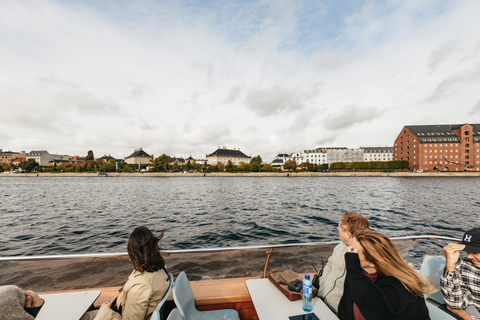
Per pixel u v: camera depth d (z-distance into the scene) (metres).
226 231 11.55
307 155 153.75
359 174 96.31
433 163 88.56
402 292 1.67
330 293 2.62
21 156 172.00
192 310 2.58
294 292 2.44
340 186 46.25
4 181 72.94
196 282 3.27
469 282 2.28
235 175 109.06
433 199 24.39
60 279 2.98
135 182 66.38
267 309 2.26
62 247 9.20
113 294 3.05
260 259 3.41
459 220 14.13
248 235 10.83
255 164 115.88
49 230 11.81
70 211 17.80
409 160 94.88
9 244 9.58
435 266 2.99
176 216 15.66
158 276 2.17
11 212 17.39
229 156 173.00
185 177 104.38
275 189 39.53
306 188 41.53
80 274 3.04
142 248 2.11
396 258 1.71
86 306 2.50
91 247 9.21
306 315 2.15
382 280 1.79
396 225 12.89
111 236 10.70
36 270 2.94
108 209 18.78
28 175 114.88
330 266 2.83
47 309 2.43
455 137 89.50
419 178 77.06
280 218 14.80
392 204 21.03
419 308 1.68
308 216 15.45
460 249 2.24
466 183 51.59
